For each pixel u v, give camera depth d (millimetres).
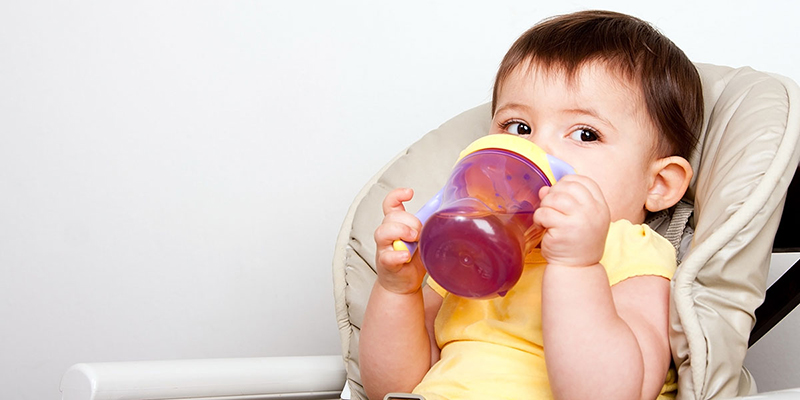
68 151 1652
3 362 1674
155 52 1627
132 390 865
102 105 1641
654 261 857
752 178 812
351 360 1036
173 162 1638
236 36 1614
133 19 1627
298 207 1623
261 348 1641
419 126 1587
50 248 1662
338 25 1598
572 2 1519
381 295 897
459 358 865
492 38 1552
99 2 1630
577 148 919
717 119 974
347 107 1606
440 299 1009
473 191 803
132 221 1650
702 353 762
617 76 935
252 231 1633
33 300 1668
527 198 798
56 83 1646
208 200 1637
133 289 1655
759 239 801
